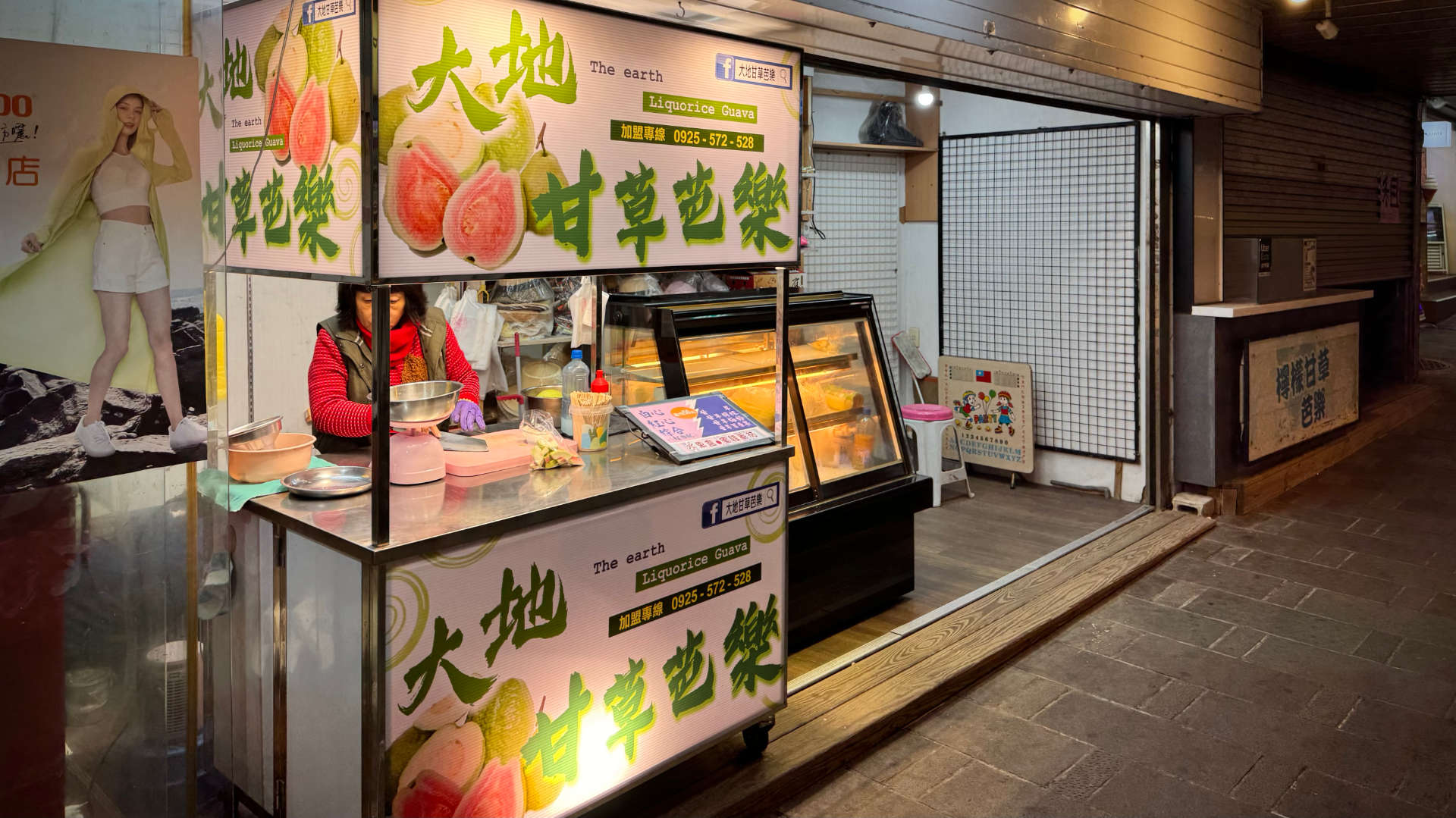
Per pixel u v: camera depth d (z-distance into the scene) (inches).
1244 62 222.1
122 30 85.8
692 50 110.0
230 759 108.6
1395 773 129.0
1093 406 258.7
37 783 87.7
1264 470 263.3
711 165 114.1
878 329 183.9
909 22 131.0
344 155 85.4
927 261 290.0
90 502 88.2
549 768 101.0
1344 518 244.4
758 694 124.7
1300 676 157.8
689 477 112.4
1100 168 249.8
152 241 86.5
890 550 177.3
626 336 156.2
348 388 135.0
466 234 90.8
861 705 139.6
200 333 90.6
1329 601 189.8
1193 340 239.8
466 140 90.0
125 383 86.4
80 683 89.4
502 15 91.5
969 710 147.0
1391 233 371.9
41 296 81.0
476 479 108.8
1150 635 174.2
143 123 85.0
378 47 82.5
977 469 285.0
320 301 165.6
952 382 275.7
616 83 102.3
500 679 95.6
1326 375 286.8
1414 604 187.8
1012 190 268.4
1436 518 242.7
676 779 120.8
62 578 87.4
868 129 269.7
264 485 105.5
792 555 157.6
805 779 125.3
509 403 186.7
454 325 187.2
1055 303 263.0
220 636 106.8
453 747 92.5
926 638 163.9
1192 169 235.5
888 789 125.6
